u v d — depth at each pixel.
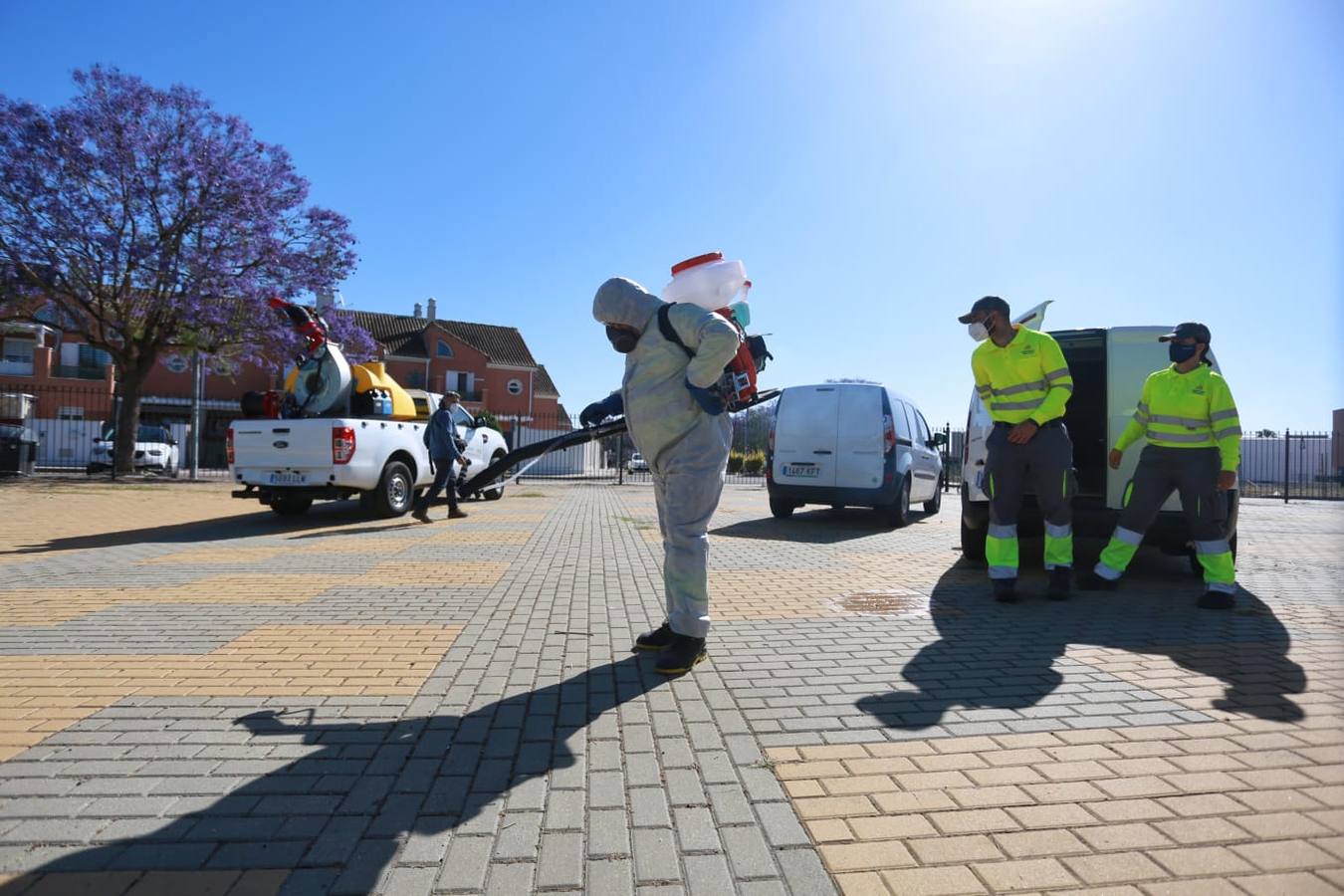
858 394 10.92
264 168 21.14
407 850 2.17
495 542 9.06
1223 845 2.17
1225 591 5.42
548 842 2.21
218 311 20.98
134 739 2.96
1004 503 5.65
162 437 27.91
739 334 3.84
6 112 18.72
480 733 3.03
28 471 20.61
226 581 6.38
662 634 4.22
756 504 15.79
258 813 2.37
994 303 5.52
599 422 4.36
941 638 4.54
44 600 5.59
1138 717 3.20
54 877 2.02
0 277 19.41
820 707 3.33
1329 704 3.36
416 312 56.47
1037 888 1.98
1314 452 25.53
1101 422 7.72
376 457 11.37
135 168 19.66
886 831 2.27
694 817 2.36
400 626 4.80
